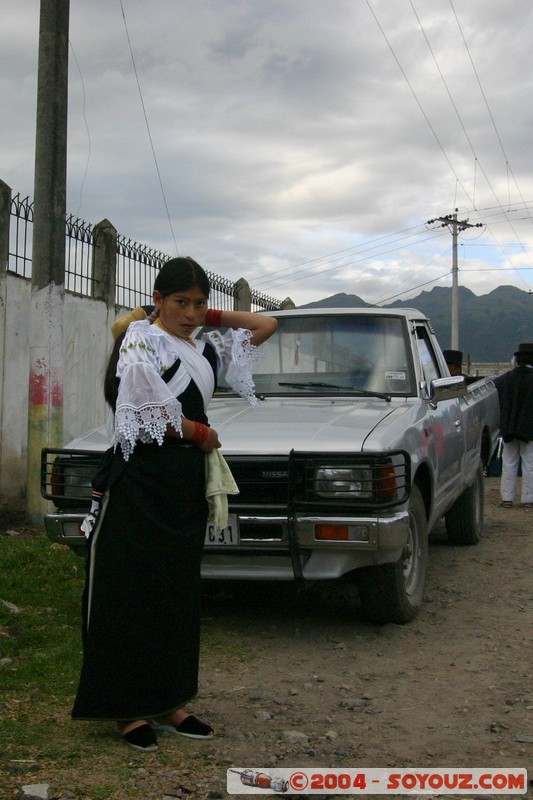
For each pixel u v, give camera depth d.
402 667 4.52
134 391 3.21
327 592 5.97
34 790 2.98
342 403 5.58
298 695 4.09
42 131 7.45
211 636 5.00
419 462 5.10
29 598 5.43
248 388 3.69
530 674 4.42
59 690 4.03
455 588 6.12
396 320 6.14
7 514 8.02
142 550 3.32
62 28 7.55
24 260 8.63
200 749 3.45
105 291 10.36
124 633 3.33
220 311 3.76
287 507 4.54
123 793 3.05
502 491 9.99
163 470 3.34
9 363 8.45
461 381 5.89
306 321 6.22
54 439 7.59
